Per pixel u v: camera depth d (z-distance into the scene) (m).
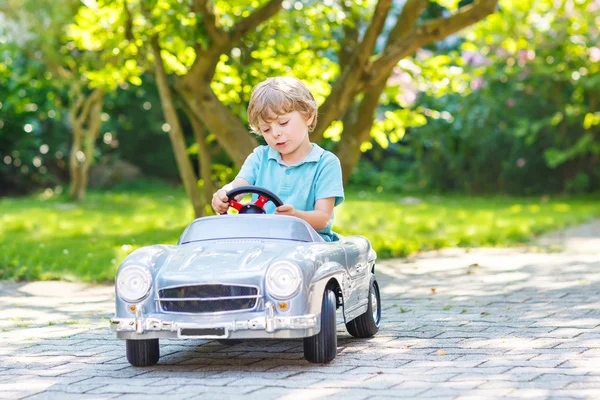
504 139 29.45
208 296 5.24
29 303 8.82
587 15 24.28
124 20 12.39
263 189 6.00
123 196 27.55
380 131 14.34
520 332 6.55
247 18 11.66
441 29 11.22
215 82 13.11
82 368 5.68
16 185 31.62
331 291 5.62
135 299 5.32
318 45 12.77
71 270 10.91
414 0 12.24
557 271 10.39
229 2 12.24
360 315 6.42
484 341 6.22
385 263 11.70
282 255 5.34
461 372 5.19
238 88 12.98
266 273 5.23
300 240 5.80
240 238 5.82
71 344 6.59
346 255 5.95
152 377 5.32
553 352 5.74
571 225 17.66
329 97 11.38
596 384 4.80
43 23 20.94
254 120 6.12
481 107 29.73
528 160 29.03
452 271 10.73
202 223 5.99
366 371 5.28
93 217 18.97
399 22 12.39
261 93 6.06
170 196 27.70
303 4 12.75
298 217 5.95
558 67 25.67
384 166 34.22
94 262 11.32
